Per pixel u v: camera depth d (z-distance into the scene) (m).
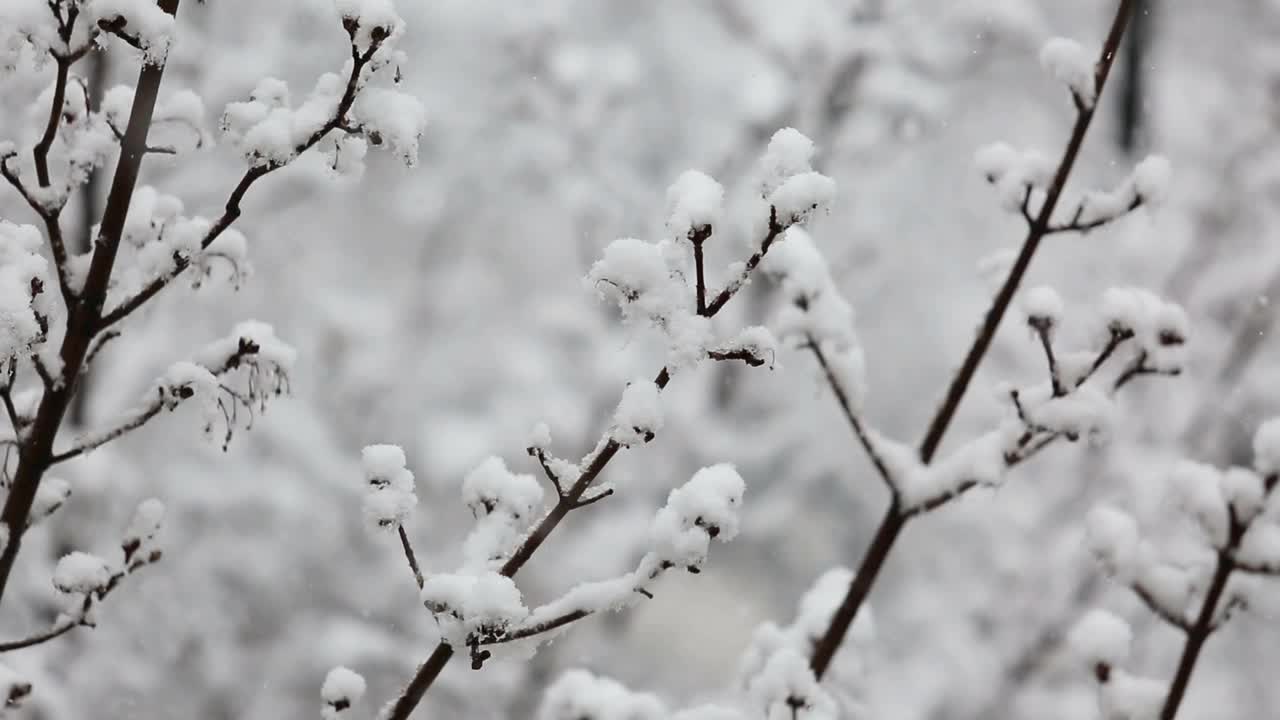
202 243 2.24
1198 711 6.59
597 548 7.59
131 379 6.96
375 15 2.03
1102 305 2.49
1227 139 8.09
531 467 7.84
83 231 5.53
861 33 8.51
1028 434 2.59
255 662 6.96
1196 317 7.54
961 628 7.05
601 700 2.48
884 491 7.88
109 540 6.19
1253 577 2.20
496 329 8.39
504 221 8.64
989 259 2.81
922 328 8.35
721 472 2.09
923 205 8.60
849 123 8.67
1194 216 7.82
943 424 2.74
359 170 2.28
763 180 2.02
